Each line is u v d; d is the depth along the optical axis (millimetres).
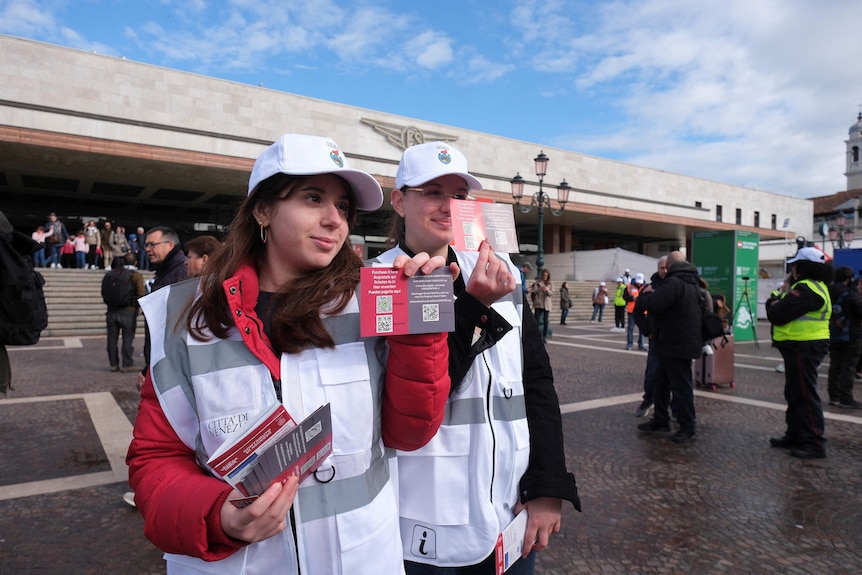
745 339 13922
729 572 2832
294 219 1176
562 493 1491
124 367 8500
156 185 23328
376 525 1148
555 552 3020
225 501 989
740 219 39594
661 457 4633
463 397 1482
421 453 1464
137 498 1103
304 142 1174
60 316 13961
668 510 3572
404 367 1167
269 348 1128
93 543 3031
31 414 5758
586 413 6129
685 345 5004
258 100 21891
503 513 1492
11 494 3684
